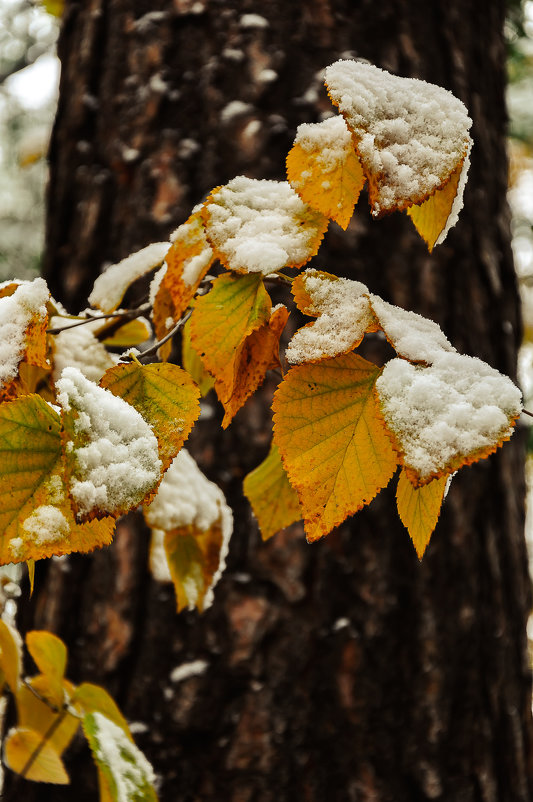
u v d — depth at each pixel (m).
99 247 1.36
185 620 1.24
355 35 1.37
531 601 1.47
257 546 1.24
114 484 0.69
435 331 0.74
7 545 0.69
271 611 1.22
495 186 1.51
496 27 1.61
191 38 1.38
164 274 0.79
